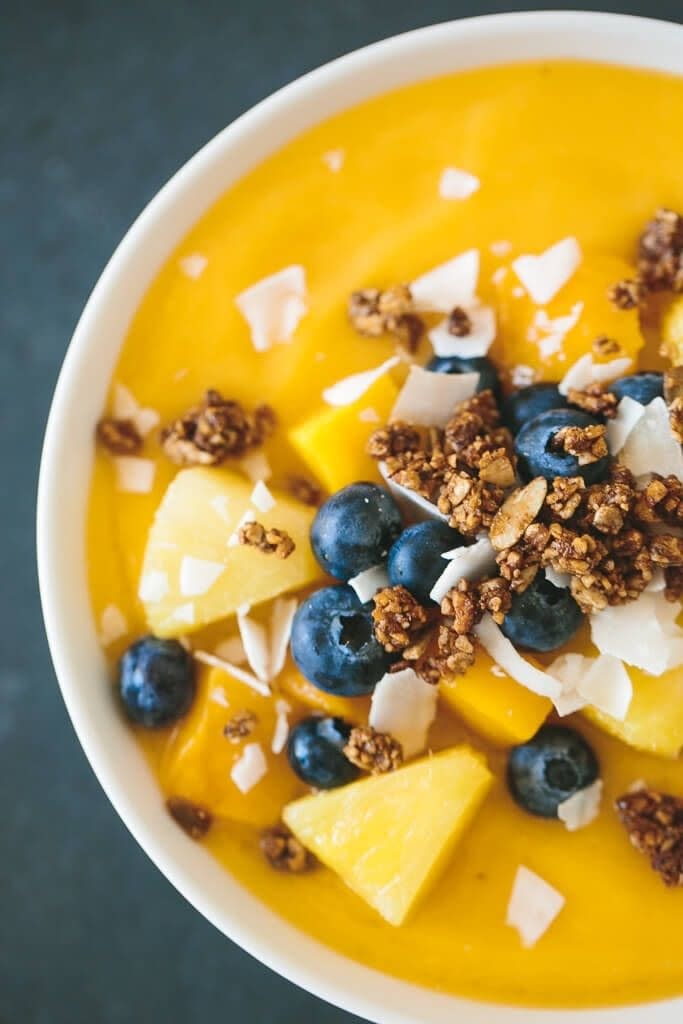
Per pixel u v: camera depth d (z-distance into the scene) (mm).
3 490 411
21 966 410
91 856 410
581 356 346
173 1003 406
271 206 355
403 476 339
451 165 354
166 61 410
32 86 413
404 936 345
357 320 351
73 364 347
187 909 408
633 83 353
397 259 353
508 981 344
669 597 337
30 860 411
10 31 414
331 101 351
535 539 331
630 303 346
